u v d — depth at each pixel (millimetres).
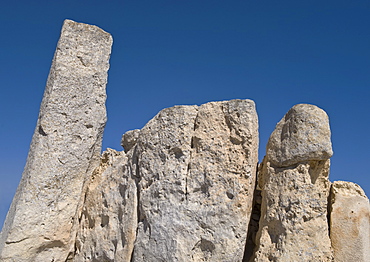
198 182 8773
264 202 8672
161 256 8648
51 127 10125
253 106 8875
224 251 8320
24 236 9711
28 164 10328
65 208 10102
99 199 10156
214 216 8508
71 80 10406
